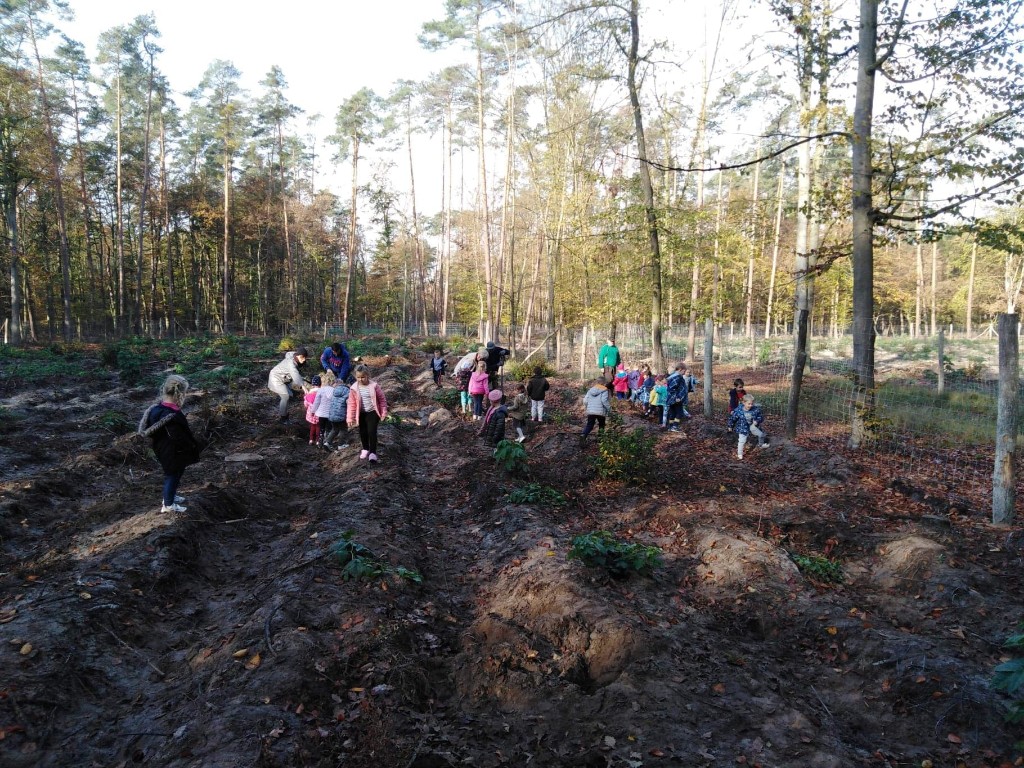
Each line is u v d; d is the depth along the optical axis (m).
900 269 45.56
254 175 52.41
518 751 3.71
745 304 31.42
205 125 49.91
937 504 7.86
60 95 36.78
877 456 10.17
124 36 40.75
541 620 4.98
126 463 9.98
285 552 6.83
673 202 18.98
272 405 16.12
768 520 7.32
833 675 4.62
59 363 23.27
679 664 4.50
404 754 3.58
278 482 9.73
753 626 5.34
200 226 51.50
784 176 29.30
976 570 5.79
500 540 7.25
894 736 3.96
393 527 7.34
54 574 5.77
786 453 10.57
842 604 5.49
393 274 76.12
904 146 9.97
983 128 9.31
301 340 37.91
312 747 3.58
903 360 26.94
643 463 9.20
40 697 4.04
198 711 3.89
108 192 48.66
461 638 5.01
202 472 9.59
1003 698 4.05
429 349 34.31
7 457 10.07
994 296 42.72
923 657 4.48
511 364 24.59
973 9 9.15
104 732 3.91
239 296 67.94
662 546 6.98
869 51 10.23
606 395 11.45
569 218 23.73
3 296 45.16
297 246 58.62
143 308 56.94
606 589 5.61
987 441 11.62
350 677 4.30
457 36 31.97
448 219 49.97
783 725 3.90
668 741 3.71
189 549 6.50
